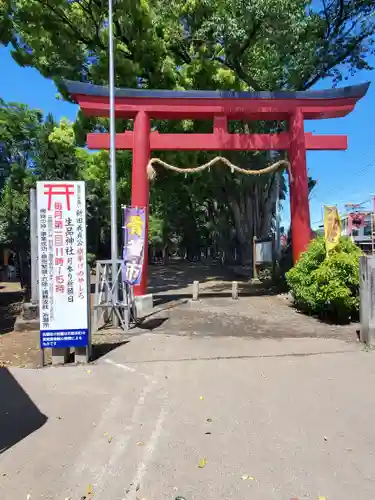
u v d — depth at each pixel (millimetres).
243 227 25375
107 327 9227
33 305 10062
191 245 48188
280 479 3326
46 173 25109
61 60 17250
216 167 19219
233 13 13445
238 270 24797
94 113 12258
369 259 7441
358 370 5961
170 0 15945
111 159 9969
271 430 4156
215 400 4945
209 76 16719
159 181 20031
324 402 4832
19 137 24312
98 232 34656
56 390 5371
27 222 20828
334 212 9633
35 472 3477
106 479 3367
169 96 12078
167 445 3891
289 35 13156
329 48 15156
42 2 15312
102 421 4430
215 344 7633
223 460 3615
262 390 5238
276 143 12773
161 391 5281
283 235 25328
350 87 12445
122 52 16688
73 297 6477
